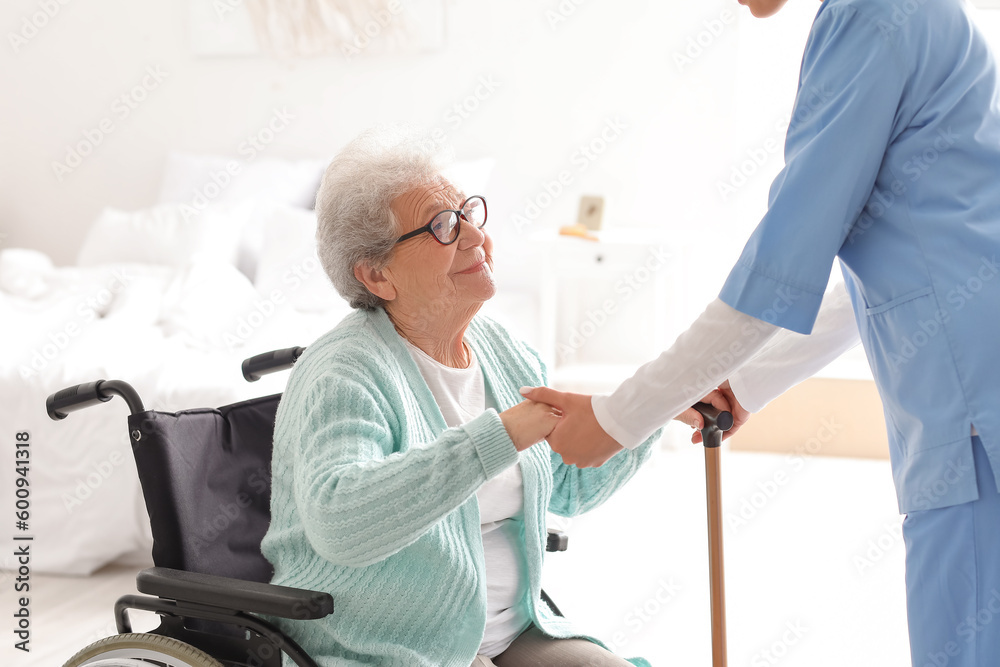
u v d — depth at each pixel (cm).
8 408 266
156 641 118
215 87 436
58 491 266
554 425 114
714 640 138
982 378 103
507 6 408
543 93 412
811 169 107
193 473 138
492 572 133
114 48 442
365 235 127
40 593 258
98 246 382
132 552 274
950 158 106
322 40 421
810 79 111
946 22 108
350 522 108
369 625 120
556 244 379
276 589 115
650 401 114
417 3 412
